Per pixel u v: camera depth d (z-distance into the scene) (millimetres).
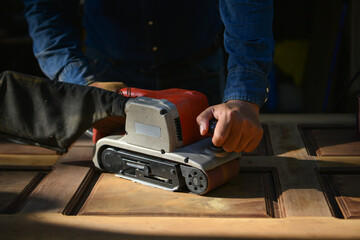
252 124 968
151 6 1487
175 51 1594
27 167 1218
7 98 1204
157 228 876
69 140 1185
